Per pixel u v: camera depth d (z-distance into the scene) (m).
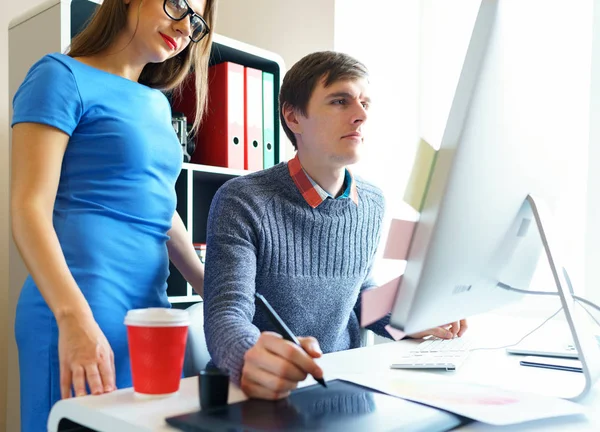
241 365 0.76
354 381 0.75
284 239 1.24
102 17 1.24
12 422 1.71
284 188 1.28
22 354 1.14
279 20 2.47
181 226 1.39
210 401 0.62
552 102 0.75
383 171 2.42
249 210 1.21
